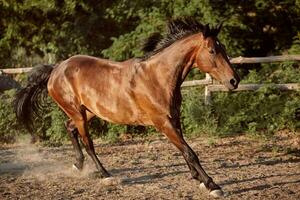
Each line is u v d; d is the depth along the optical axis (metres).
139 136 11.96
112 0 17.81
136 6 16.50
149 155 9.99
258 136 11.14
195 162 7.12
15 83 13.94
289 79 12.38
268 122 11.66
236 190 7.39
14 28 18.11
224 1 15.68
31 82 8.87
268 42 17.09
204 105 11.83
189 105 11.76
